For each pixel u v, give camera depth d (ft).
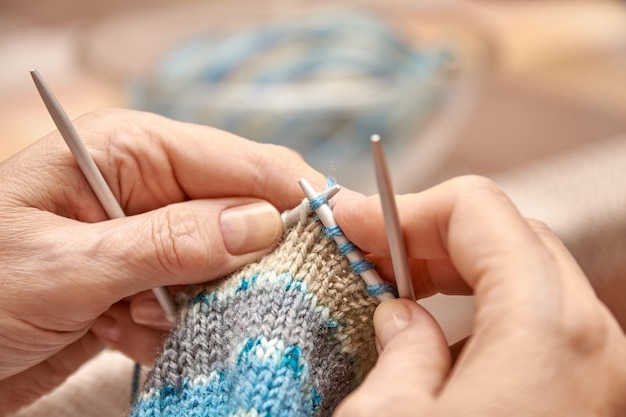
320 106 2.42
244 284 1.34
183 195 1.58
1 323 1.36
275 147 1.54
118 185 1.51
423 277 1.36
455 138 3.00
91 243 1.35
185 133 1.51
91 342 1.75
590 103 3.34
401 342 1.09
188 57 2.67
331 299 1.29
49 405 1.77
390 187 1.05
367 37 2.62
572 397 0.91
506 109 3.34
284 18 2.95
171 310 1.49
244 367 1.19
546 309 0.94
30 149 1.45
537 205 2.51
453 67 2.70
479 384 0.91
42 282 1.34
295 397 1.14
